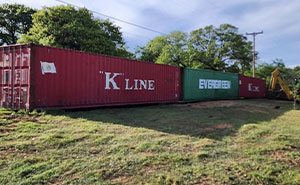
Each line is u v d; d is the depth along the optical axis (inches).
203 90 629.3
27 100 262.2
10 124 213.3
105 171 121.3
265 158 152.0
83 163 131.5
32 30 733.3
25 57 265.4
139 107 432.8
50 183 106.7
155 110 392.5
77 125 227.5
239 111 430.6
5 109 285.4
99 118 278.7
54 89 284.5
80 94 317.1
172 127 246.8
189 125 263.6
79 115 289.4
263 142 194.4
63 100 295.3
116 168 125.9
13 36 1029.2
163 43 1286.9
